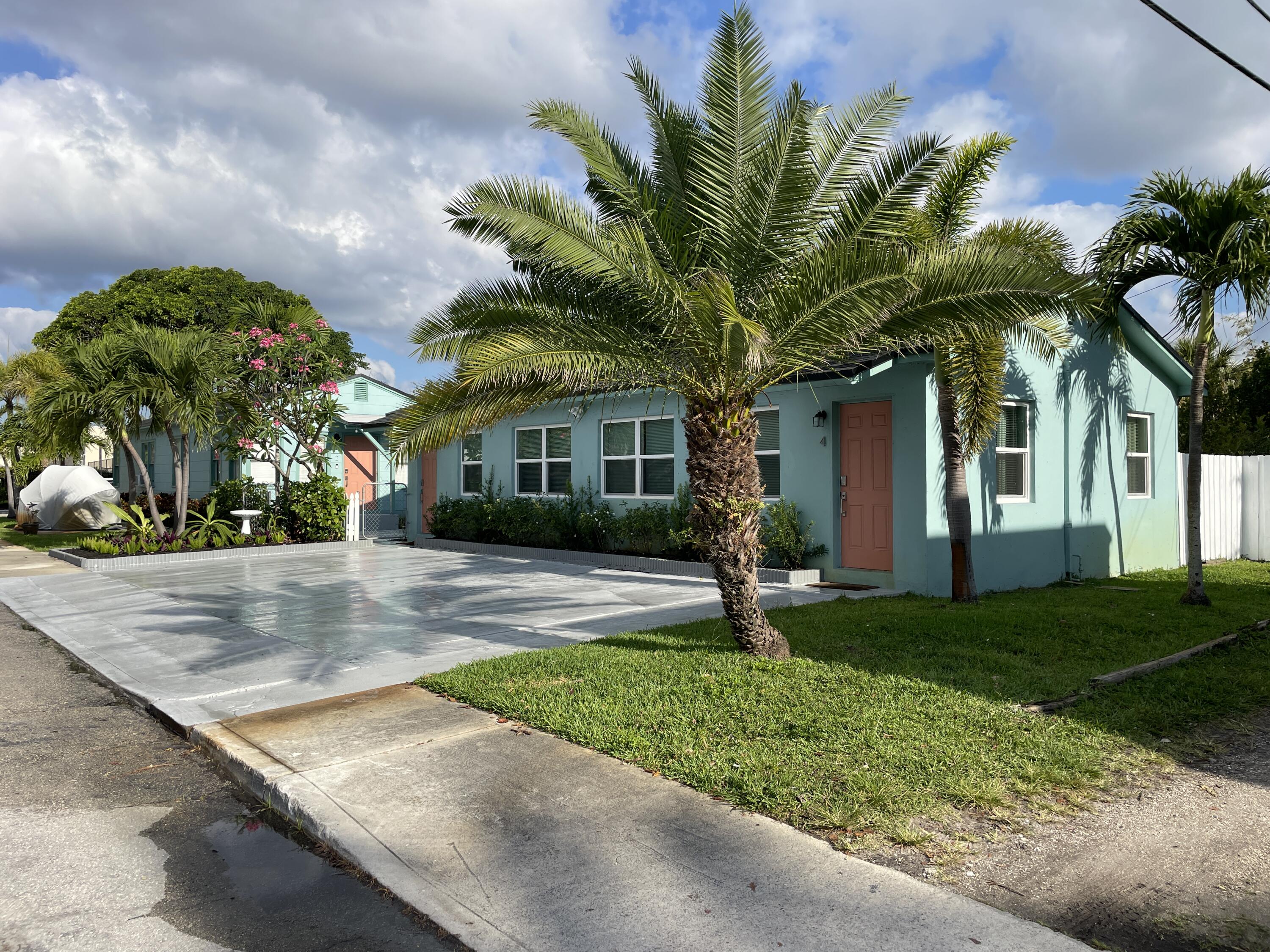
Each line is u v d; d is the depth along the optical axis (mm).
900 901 3158
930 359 10203
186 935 3119
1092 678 6133
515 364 6098
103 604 10930
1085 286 6051
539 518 15594
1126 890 3271
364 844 3725
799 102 6340
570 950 2898
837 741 4809
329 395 19906
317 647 7867
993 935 2928
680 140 7176
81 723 5887
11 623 9844
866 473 11172
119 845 3922
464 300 7160
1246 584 11570
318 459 19375
